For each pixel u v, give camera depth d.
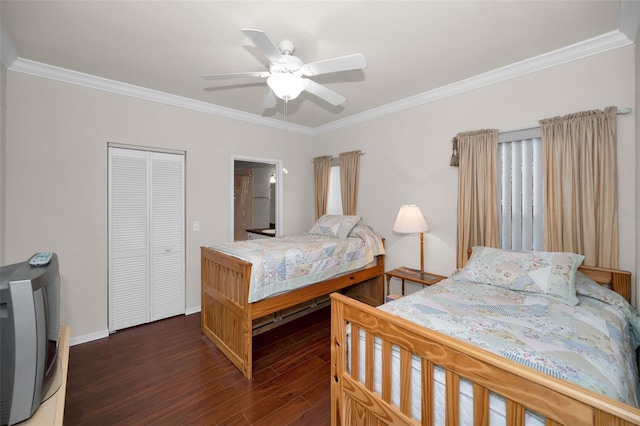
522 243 2.38
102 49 2.12
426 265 3.06
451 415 1.02
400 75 2.57
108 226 2.73
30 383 0.88
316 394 1.90
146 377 2.07
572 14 1.73
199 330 2.84
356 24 1.82
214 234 3.43
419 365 1.17
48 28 1.85
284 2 1.61
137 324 2.92
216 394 1.89
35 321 0.89
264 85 2.79
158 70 2.46
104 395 1.87
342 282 2.88
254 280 2.11
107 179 2.71
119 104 2.76
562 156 2.12
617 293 1.82
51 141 2.42
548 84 2.24
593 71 2.04
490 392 0.98
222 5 1.64
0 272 0.97
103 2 1.60
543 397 0.81
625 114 1.92
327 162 4.11
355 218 3.36
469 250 2.62
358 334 1.38
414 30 1.89
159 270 3.05
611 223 1.94
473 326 1.32
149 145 2.95
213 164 3.42
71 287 2.54
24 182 2.31
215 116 3.43
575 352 1.10
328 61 1.67
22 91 2.29
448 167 2.86
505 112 2.47
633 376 1.25
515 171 2.42
